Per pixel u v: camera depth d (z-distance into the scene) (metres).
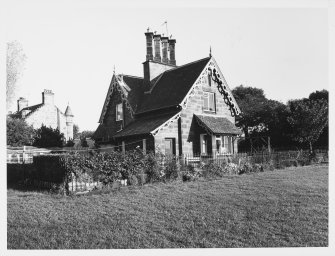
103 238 9.71
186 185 17.05
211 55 26.66
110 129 30.28
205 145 25.52
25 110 51.00
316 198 13.78
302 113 32.62
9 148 34.25
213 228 10.40
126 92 28.61
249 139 41.94
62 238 9.70
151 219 11.24
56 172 16.03
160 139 23.12
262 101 49.09
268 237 9.73
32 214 11.87
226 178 19.41
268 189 15.73
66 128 53.22
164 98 25.92
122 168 16.91
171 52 31.23
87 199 13.95
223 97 27.73
